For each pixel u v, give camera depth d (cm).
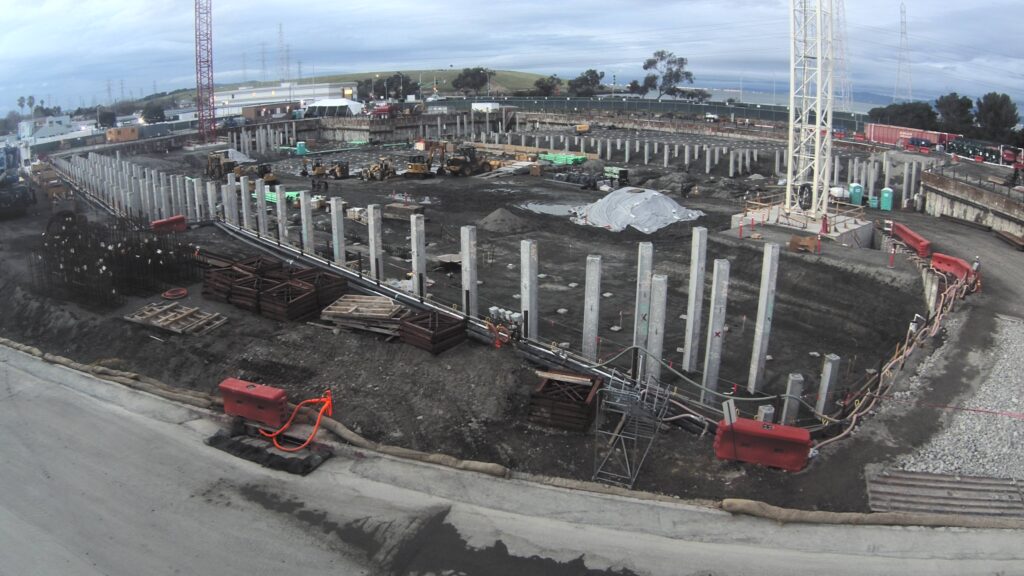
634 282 3606
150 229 4238
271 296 2862
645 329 2384
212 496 1731
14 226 4797
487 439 2045
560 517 1650
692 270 2402
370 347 2595
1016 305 2705
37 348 2852
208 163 7262
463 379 2342
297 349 2617
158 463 1875
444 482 1795
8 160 7112
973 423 1897
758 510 1634
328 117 12194
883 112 11262
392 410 2202
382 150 9862
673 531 1595
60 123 14888
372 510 1677
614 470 1870
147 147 9594
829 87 4081
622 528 1608
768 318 2300
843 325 2998
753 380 2375
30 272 3541
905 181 5719
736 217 4419
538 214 5144
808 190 4503
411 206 4928
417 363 2459
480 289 3456
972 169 5675
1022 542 1526
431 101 17575
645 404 2011
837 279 3306
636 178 6700
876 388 2142
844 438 1889
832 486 1717
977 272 2941
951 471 1738
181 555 1519
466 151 7462
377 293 3150
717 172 7331
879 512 1628
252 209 5241
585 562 1496
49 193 5756
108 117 13775
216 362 2572
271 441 2006
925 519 1588
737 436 1828
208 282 3112
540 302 3312
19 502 1705
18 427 2061
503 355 2497
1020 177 4941
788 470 1792
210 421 2114
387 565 1488
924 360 2266
